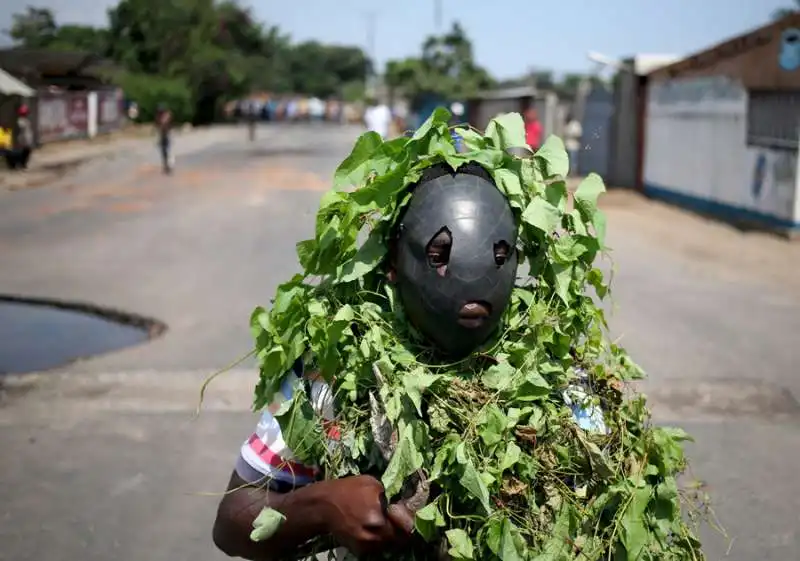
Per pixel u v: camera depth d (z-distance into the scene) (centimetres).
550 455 188
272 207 1861
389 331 192
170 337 825
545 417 189
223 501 207
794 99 1513
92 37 8450
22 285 1050
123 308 935
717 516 484
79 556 446
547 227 196
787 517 485
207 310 928
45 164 2928
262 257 1250
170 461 562
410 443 178
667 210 1953
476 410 183
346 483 184
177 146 4191
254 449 204
